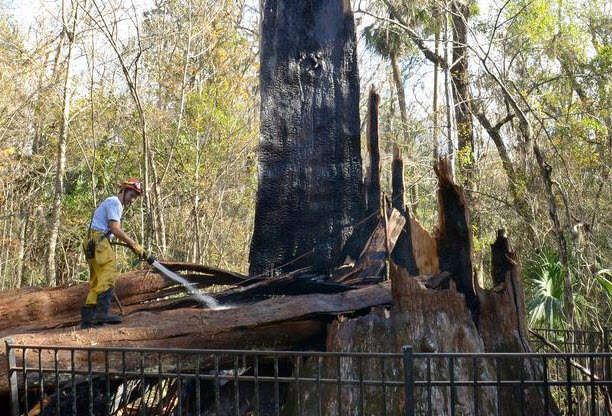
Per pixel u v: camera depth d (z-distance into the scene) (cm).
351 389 710
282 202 955
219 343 754
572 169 1877
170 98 2161
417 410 686
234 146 2214
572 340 1120
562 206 1811
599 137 1984
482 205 2022
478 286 779
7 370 673
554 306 1182
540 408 719
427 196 2298
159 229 1883
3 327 792
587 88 2123
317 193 964
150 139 2095
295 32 990
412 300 733
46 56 2092
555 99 2045
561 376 1013
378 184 984
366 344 727
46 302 807
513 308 773
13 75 1977
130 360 725
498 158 2359
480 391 700
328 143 977
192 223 2112
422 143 2447
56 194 1761
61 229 2150
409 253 932
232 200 2358
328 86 989
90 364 631
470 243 785
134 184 788
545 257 1270
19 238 2161
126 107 2089
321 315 781
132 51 2025
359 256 945
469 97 2150
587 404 933
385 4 2353
